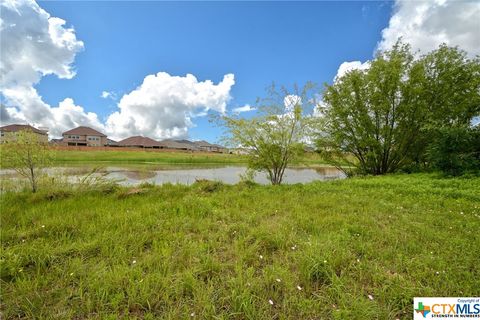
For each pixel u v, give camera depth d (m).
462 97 12.88
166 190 7.39
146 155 34.78
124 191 6.94
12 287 2.28
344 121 13.70
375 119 13.61
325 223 4.27
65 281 2.39
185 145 89.62
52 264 2.71
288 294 2.27
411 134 13.27
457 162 9.91
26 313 1.99
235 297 2.14
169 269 2.58
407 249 3.18
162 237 3.52
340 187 8.34
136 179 13.23
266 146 9.33
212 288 2.26
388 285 2.35
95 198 6.16
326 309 2.09
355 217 4.60
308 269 2.56
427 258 2.85
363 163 14.49
